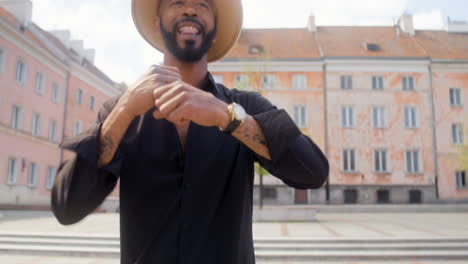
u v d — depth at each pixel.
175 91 0.89
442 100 30.06
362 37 33.41
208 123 0.93
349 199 28.98
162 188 1.09
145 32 1.49
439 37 33.91
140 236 1.07
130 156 1.12
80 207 1.02
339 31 34.47
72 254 8.55
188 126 1.16
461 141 29.72
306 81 29.80
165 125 1.14
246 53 30.66
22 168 23.77
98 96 33.72
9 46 22.62
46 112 26.44
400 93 29.70
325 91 29.64
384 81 29.86
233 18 1.45
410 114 29.73
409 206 24.42
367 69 29.86
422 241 9.15
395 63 29.73
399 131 29.45
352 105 29.61
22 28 25.80
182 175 1.10
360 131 29.42
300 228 12.38
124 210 1.11
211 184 1.10
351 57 29.50
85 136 0.99
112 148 0.99
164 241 1.06
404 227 12.88
